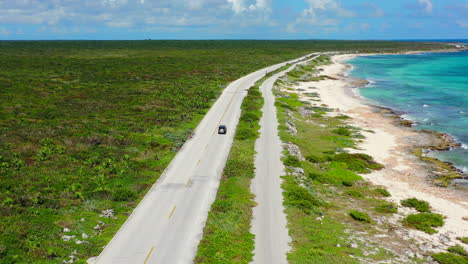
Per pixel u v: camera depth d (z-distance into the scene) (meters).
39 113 67.44
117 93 92.50
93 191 35.59
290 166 43.97
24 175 37.97
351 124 69.75
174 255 25.14
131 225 29.22
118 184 37.59
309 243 27.28
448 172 46.41
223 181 38.56
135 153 48.25
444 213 35.66
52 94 88.12
